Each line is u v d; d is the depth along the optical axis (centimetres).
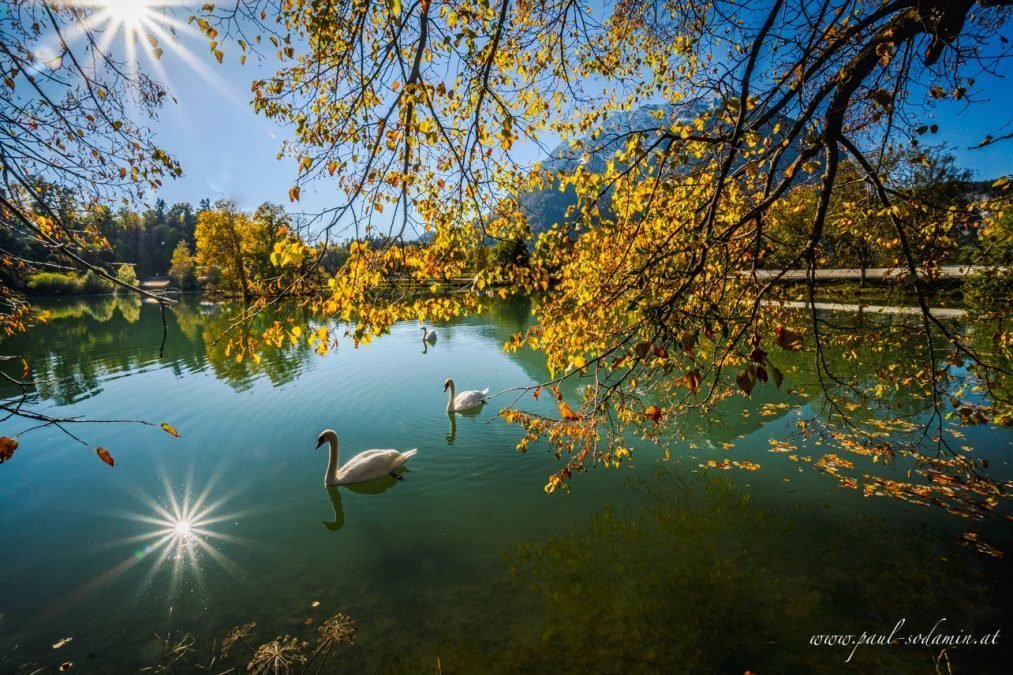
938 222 491
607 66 530
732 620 534
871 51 350
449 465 1003
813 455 921
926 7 319
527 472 945
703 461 927
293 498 877
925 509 716
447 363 1927
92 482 946
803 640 501
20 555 707
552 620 547
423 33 278
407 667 490
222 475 976
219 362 1964
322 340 349
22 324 823
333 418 1302
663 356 334
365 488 918
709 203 408
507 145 320
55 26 361
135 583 638
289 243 319
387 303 371
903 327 600
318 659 502
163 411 1351
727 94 352
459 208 356
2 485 934
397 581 628
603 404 412
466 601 586
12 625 568
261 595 609
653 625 532
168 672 496
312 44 353
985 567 587
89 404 1408
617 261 492
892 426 905
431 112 291
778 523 709
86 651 527
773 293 471
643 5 522
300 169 311
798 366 1459
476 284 396
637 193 458
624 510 779
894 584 570
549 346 516
